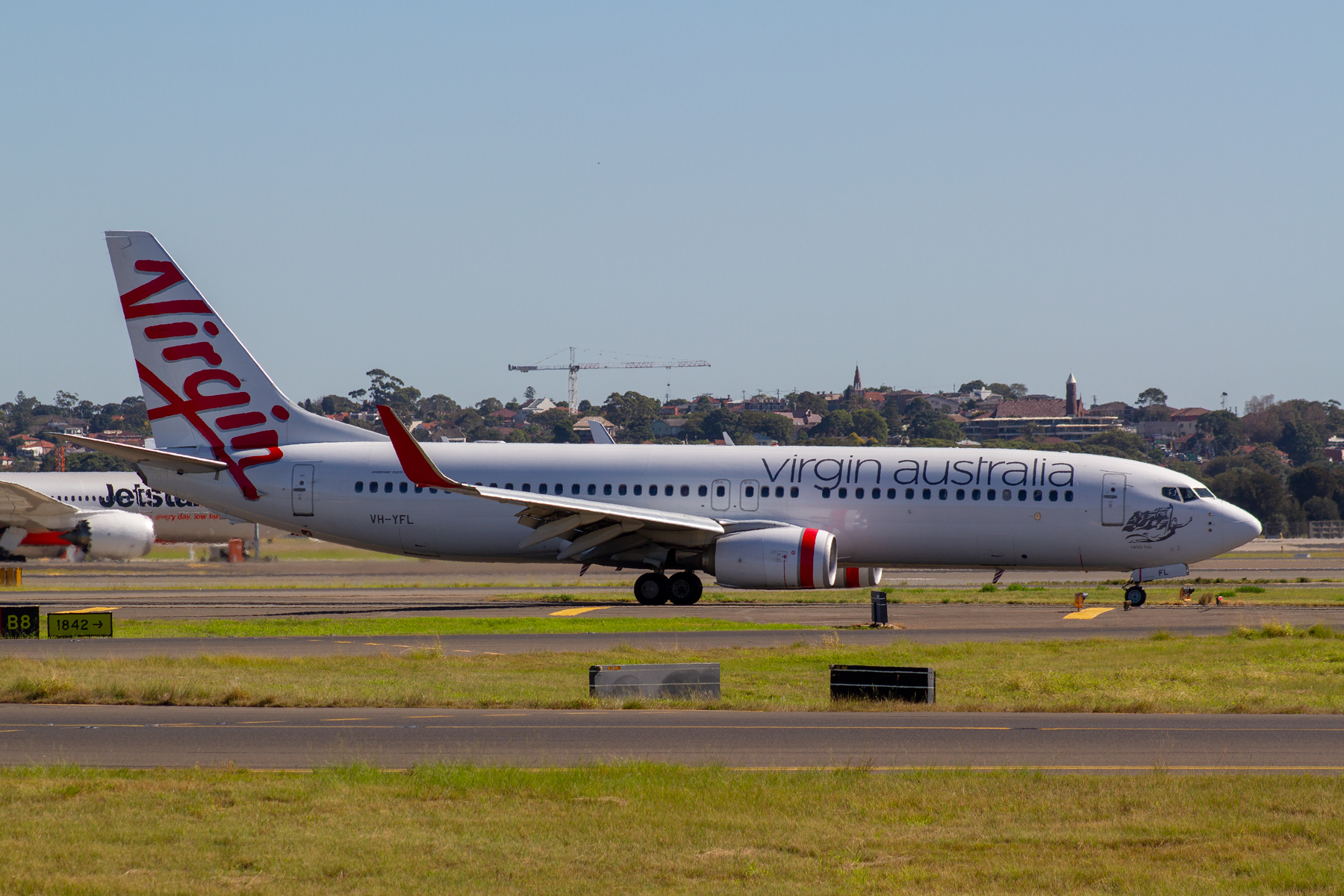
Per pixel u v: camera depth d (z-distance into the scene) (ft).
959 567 420.77
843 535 415.44
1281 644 299.17
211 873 108.88
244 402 439.22
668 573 467.52
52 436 412.77
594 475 425.69
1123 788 140.97
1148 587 509.76
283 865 110.83
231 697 211.41
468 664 267.39
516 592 467.52
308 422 441.27
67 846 116.26
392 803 133.49
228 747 170.30
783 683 241.76
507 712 203.10
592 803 133.49
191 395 439.22
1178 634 325.83
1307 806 131.54
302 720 193.98
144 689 213.46
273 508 433.07
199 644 306.14
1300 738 176.55
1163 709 204.33
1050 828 123.95
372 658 276.41
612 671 217.15
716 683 221.87
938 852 115.75
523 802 133.90
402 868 110.32
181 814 128.57
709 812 129.70
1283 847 116.37
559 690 226.58
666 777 146.30
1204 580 552.00
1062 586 508.94
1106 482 404.98
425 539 429.79
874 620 348.79
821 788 140.87
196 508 649.20
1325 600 444.14
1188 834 121.39
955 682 238.89
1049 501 405.59
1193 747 169.68
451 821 125.80
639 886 105.60
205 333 437.58
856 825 125.18
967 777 147.54
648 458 428.56
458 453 435.12
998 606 415.23
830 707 206.90
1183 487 404.16
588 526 411.75
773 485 418.92
